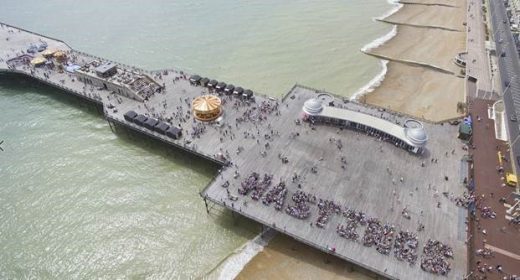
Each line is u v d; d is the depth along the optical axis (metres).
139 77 97.88
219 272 64.06
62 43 120.06
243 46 121.94
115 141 90.12
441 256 59.09
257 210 67.19
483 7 139.00
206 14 141.88
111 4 151.88
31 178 81.12
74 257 66.81
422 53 115.69
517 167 73.94
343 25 132.38
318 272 62.88
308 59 115.06
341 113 83.19
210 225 71.25
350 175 72.81
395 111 90.19
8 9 149.38
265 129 84.06
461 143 78.94
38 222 72.44
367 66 111.62
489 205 67.31
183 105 91.88
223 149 79.44
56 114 99.00
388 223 64.12
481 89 96.56
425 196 68.44
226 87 94.44
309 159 76.44
